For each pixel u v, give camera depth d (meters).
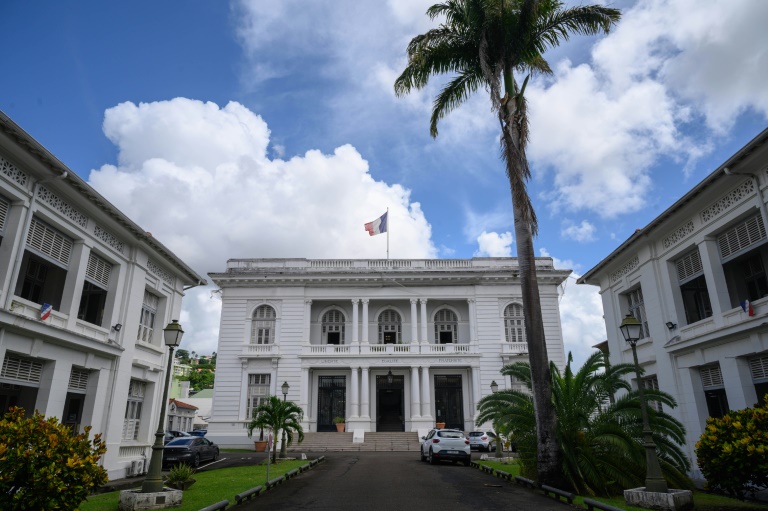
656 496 10.87
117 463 18.08
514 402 16.28
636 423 13.76
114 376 17.97
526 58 16.91
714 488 12.15
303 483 15.34
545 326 37.44
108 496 12.93
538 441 13.82
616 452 13.58
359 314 39.06
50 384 14.89
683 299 18.80
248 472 18.16
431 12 17.05
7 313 12.91
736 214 15.42
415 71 17.52
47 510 7.50
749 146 13.51
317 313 39.25
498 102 15.49
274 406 23.66
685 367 18.16
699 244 17.23
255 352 37.06
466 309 39.28
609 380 14.76
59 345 15.28
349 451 31.42
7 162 13.16
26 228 13.80
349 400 36.78
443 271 38.06
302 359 36.75
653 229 19.08
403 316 39.28
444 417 36.91
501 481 15.68
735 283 17.39
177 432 29.94
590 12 16.08
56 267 17.09
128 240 18.81
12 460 7.43
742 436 11.00
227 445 34.75
